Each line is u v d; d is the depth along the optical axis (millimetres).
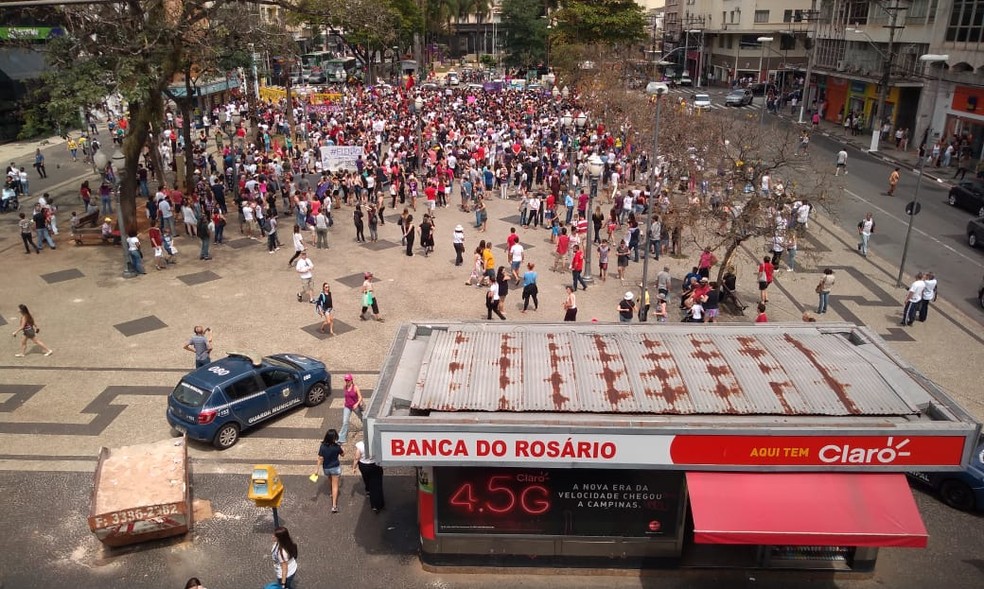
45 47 27062
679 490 11430
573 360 11836
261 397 15695
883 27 51656
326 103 59312
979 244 28672
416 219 32938
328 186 32031
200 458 14859
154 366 18609
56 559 12039
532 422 10242
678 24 106562
